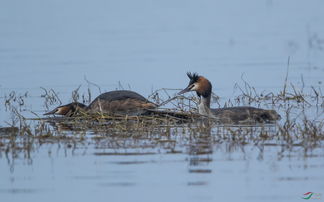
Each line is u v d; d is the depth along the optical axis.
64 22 59.28
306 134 24.59
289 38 50.19
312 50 45.62
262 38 50.72
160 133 25.73
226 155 22.61
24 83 37.34
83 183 20.25
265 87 35.16
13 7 68.62
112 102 30.48
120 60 43.53
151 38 51.66
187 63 42.28
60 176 20.95
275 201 18.58
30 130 26.78
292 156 22.31
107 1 72.88
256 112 27.98
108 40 50.78
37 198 19.20
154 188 19.67
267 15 62.22
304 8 65.50
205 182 20.12
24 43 49.94
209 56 44.53
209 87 30.52
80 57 44.59
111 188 19.81
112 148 23.83
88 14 64.25
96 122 28.56
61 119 29.44
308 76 37.31
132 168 21.50
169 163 21.88
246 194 19.06
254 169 21.14
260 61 42.53
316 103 31.11
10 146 24.20
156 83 36.78
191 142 24.34
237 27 56.12
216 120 28.22
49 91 33.94
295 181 19.95
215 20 60.09
